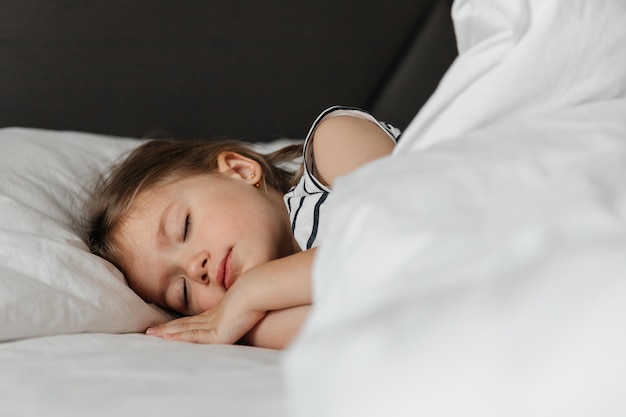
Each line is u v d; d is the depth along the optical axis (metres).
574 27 0.86
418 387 0.45
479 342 0.45
